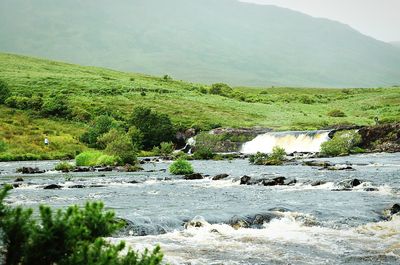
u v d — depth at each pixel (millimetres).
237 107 127812
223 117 111438
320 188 27406
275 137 84938
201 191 26953
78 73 162625
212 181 33312
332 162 49812
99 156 53969
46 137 84562
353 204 20375
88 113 102125
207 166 50500
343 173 36062
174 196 24688
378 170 38500
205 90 157625
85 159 53375
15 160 70188
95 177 38031
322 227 16078
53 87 128000
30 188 29578
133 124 93375
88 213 6469
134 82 153125
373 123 104875
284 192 25688
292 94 178875
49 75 145750
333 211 18328
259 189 27484
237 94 156000
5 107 100250
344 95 173875
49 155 73500
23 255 5902
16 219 6012
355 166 43875
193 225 15852
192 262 11133
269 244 13297
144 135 91750
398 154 63844
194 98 135375
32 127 89625
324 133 78062
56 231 5934
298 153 69688
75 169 46094
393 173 35312
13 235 5980
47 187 29625
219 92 158375
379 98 157250
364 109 138625
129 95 129000
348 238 14141
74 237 6020
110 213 6598
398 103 143750
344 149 66500
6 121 90375
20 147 77062
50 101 103375
